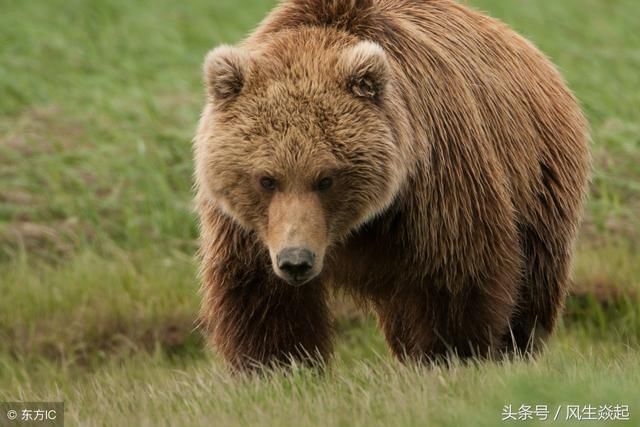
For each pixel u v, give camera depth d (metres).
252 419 9.33
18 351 16.64
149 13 29.98
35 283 17.89
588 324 16.33
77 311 17.23
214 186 10.31
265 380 10.52
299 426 8.89
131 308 17.30
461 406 8.89
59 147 21.36
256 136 10.03
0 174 20.94
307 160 9.93
